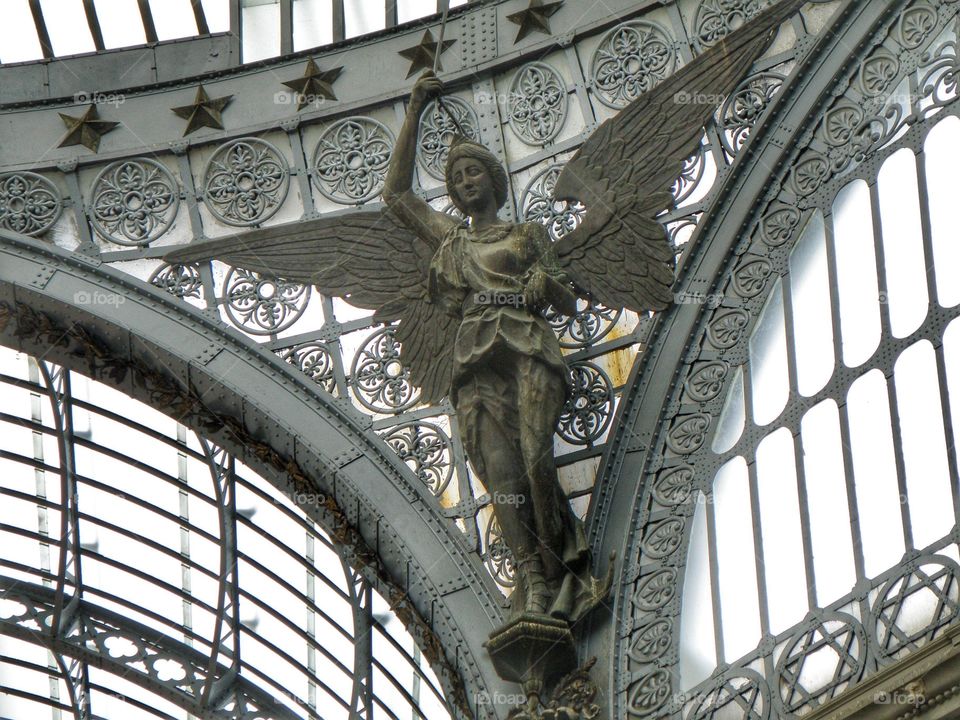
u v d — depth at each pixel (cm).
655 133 3466
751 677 3027
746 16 3562
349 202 3744
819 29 3469
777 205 3394
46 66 3984
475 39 3784
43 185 3809
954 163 3116
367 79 3834
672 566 3198
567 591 3120
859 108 3347
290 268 3584
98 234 3769
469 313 3216
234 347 3603
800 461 3158
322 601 4528
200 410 3603
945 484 2911
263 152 3822
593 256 3406
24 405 4584
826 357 3203
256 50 4053
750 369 3306
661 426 3328
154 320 3628
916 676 2675
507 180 3516
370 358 3569
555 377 3170
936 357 3012
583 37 3709
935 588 2841
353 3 4009
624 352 3409
